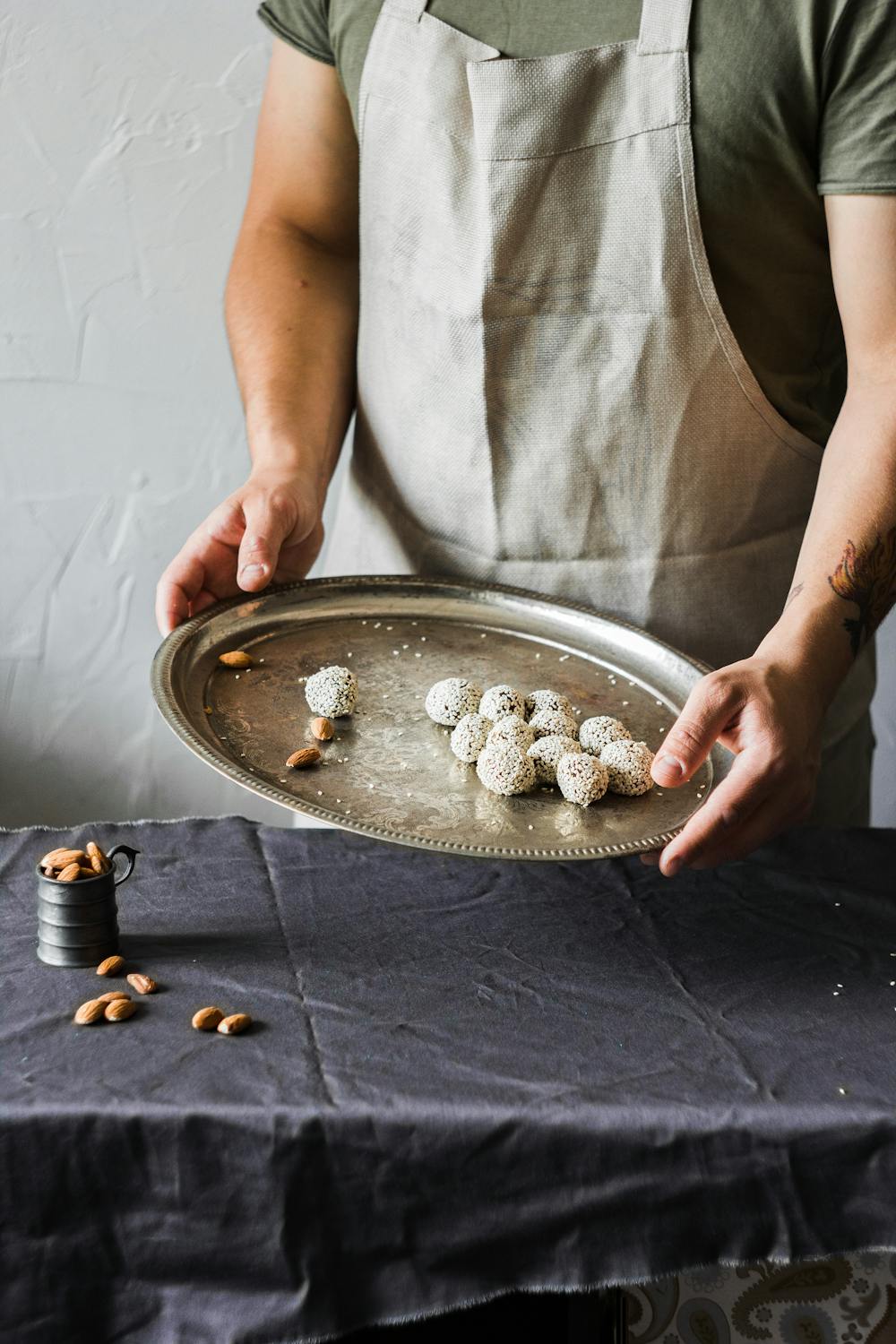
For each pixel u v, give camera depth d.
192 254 1.83
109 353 1.86
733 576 1.29
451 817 0.95
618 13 1.12
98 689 1.98
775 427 1.23
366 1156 0.74
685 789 1.03
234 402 1.90
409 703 1.13
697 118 1.11
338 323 1.42
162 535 1.94
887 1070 0.82
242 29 1.76
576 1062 0.80
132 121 1.78
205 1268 0.75
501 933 0.96
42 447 1.89
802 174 1.13
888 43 1.04
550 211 1.17
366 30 1.24
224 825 1.11
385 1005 0.85
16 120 1.76
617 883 1.06
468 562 1.34
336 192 1.42
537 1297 0.93
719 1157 0.75
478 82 1.15
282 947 0.92
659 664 1.20
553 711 1.08
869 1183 0.76
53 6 1.72
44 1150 0.72
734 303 1.19
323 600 1.24
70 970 0.87
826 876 1.09
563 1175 0.75
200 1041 0.80
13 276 1.82
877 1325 0.86
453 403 1.28
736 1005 0.88
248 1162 0.73
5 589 1.94
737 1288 0.86
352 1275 0.75
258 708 1.08
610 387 1.22
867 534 1.02
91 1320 0.75
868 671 1.43
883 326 1.08
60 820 2.03
